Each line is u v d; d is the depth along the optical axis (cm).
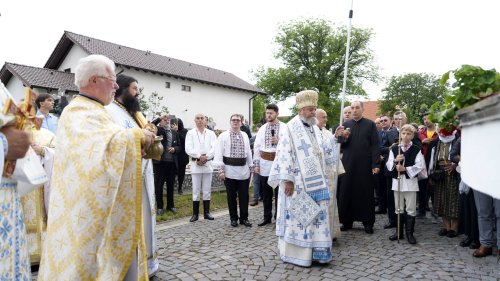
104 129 239
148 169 366
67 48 2359
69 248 227
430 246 501
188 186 1012
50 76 2117
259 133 651
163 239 535
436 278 382
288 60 3603
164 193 923
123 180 240
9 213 183
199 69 3091
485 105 123
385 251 478
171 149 705
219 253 468
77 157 232
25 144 171
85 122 239
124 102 356
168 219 673
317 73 3475
